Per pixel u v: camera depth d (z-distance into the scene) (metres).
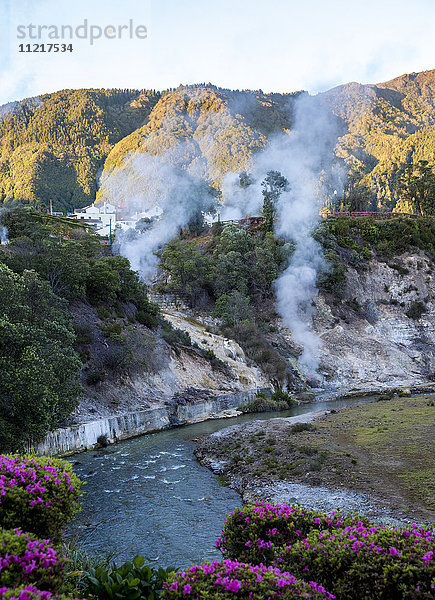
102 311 50.50
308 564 9.21
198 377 54.34
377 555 8.80
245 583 7.74
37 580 7.44
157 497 23.09
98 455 31.86
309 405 56.00
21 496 9.59
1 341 27.31
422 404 43.66
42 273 46.28
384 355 76.69
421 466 23.48
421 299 88.62
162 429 42.12
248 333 69.19
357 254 91.75
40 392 25.31
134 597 8.71
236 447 31.61
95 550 16.77
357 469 24.03
